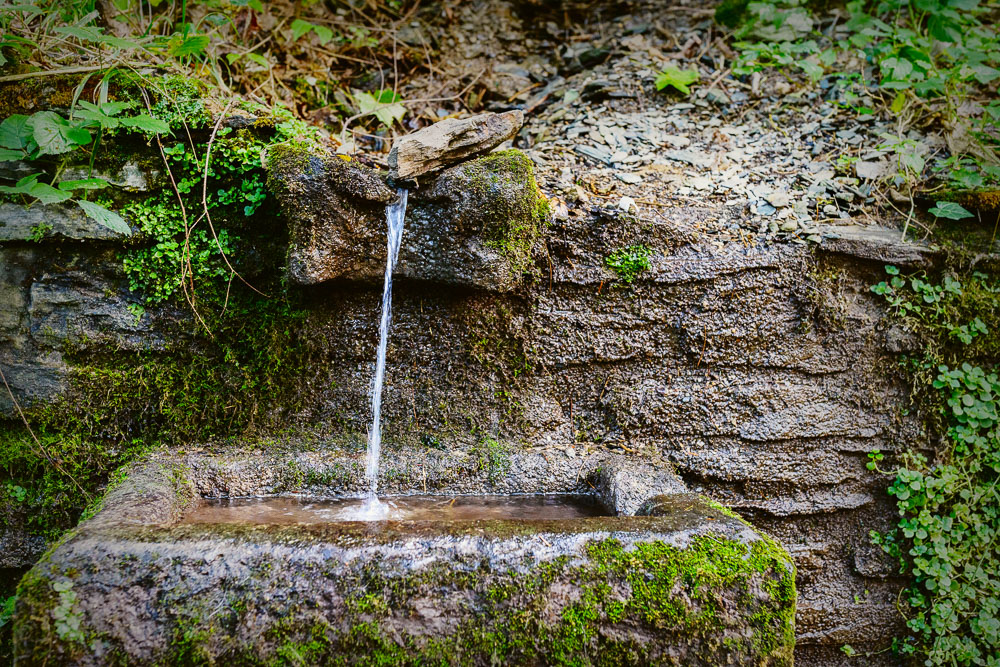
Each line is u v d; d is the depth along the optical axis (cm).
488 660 150
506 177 215
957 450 242
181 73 240
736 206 254
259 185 226
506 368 237
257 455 223
